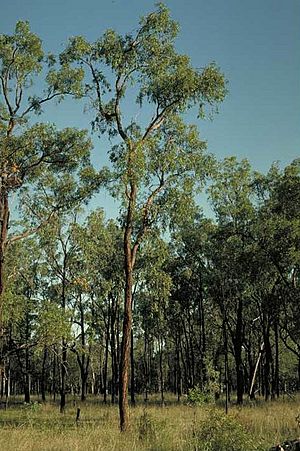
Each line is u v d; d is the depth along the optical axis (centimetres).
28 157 2470
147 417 1933
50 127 2438
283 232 3028
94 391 7856
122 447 1432
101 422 2477
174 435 1587
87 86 2192
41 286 4188
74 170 2556
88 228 3822
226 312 4294
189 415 2633
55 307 2814
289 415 2159
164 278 2327
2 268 2538
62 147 2481
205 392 2819
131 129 2161
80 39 2128
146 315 4641
